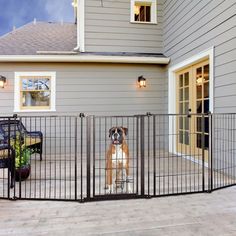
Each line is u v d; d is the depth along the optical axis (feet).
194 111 18.35
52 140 21.57
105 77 22.38
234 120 13.21
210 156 12.21
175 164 16.74
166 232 7.47
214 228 7.70
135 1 23.99
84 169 15.78
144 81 22.52
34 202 9.97
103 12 23.45
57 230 7.64
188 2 18.39
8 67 21.30
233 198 10.30
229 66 13.67
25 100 21.76
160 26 24.18
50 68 21.68
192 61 17.78
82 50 23.15
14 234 7.40
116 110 22.49
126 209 9.23
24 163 12.87
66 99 21.89
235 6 13.15
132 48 23.81
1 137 14.88
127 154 11.52
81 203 9.86
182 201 9.99
